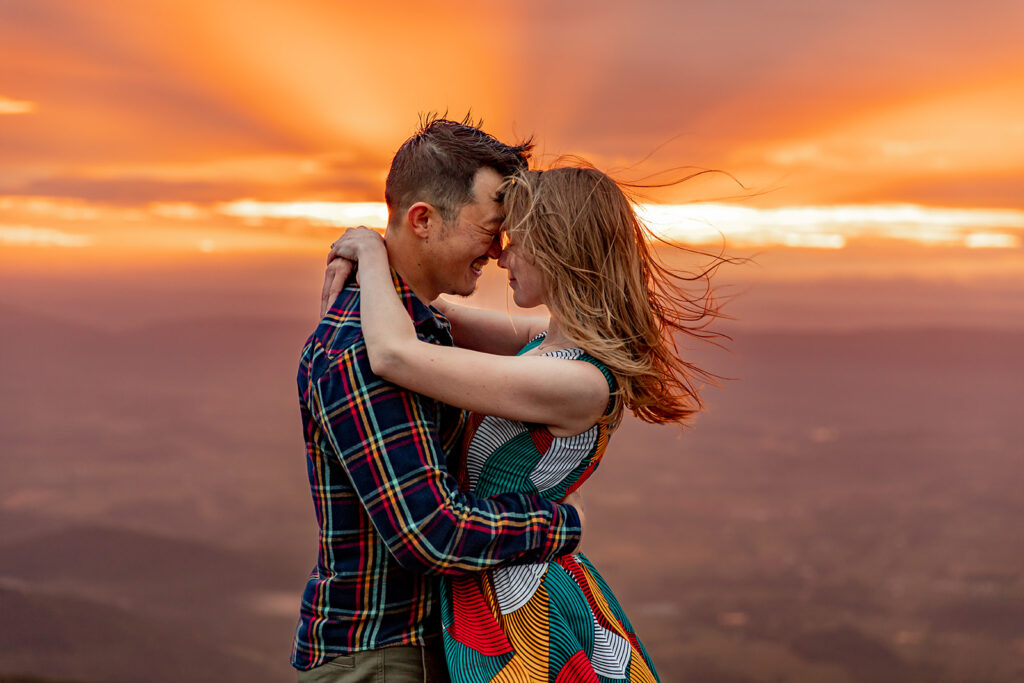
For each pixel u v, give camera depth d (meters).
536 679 1.66
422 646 1.79
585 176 1.79
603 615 1.76
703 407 1.89
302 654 1.82
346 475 1.77
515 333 2.27
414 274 1.88
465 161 1.79
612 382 1.76
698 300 1.88
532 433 1.75
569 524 1.75
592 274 1.75
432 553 1.63
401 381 1.67
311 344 1.82
